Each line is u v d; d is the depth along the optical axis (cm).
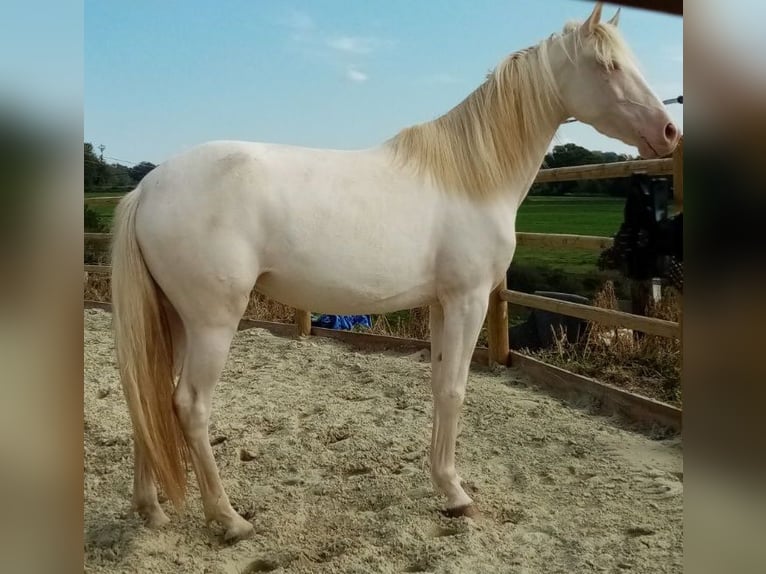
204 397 194
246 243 189
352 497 240
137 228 190
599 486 249
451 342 214
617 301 478
